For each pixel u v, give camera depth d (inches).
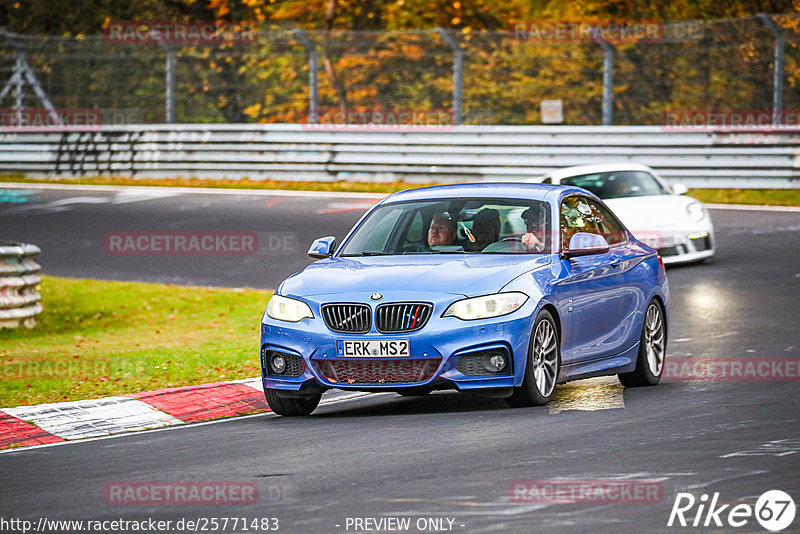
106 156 3686.0
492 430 950.4
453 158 3277.6
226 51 4286.4
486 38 4170.8
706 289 1905.8
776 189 3009.4
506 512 686.5
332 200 3129.9
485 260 1091.9
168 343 1657.2
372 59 4207.7
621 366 1182.9
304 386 1053.2
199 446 948.6
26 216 3065.9
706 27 3885.3
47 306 2075.5
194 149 3580.2
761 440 882.1
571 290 1102.4
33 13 4874.5
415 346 1015.6
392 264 1093.8
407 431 964.6
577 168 2267.5
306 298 1061.1
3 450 976.9
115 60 4126.5
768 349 1419.8
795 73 3415.4
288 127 3472.0
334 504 722.8
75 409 1124.5
